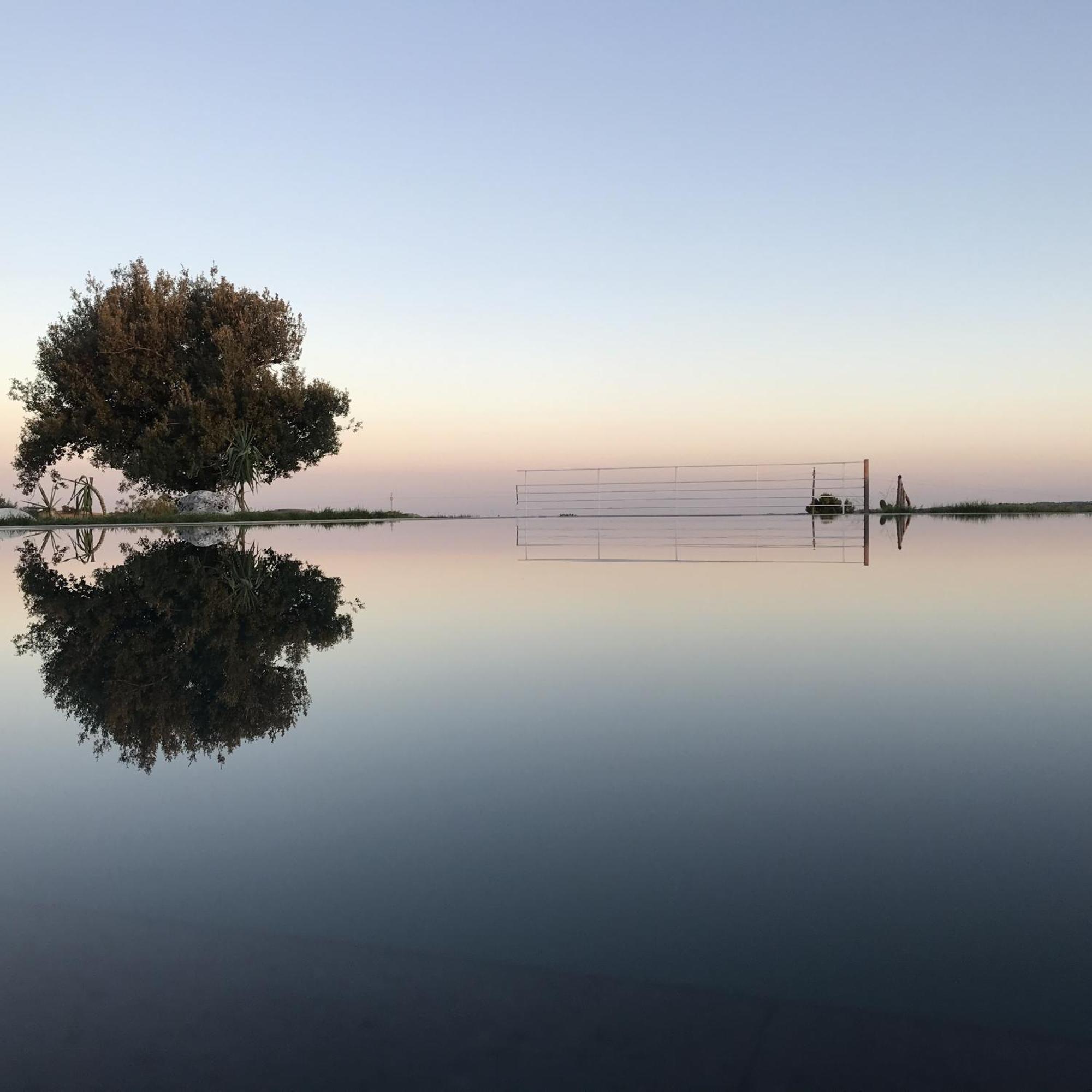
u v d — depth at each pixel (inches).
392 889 30.2
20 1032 22.3
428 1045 21.5
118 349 566.9
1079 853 32.4
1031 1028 21.6
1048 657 74.4
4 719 55.8
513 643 84.5
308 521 547.5
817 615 101.9
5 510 571.8
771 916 27.7
